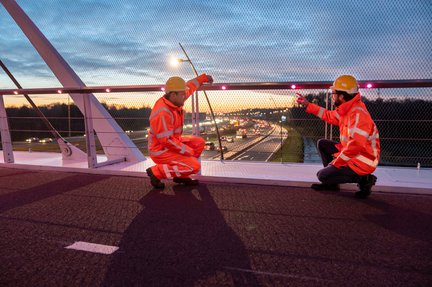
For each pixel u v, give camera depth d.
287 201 3.20
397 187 3.46
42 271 1.87
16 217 2.79
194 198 3.32
